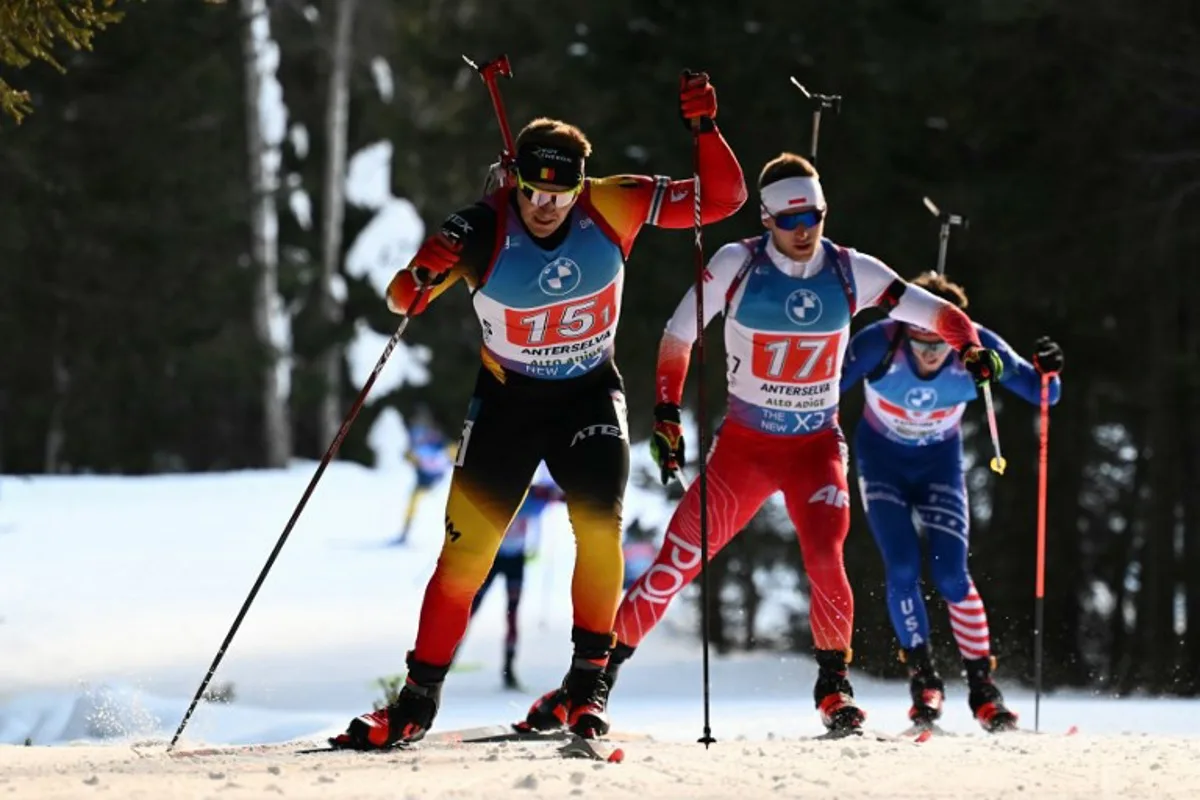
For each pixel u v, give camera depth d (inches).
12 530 2628.0
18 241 3262.8
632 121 2123.5
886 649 2066.9
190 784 562.6
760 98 1990.7
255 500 3026.6
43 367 3774.6
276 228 5246.1
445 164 3009.4
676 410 775.1
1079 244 1984.5
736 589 2689.5
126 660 1750.7
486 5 2593.5
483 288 700.0
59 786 557.9
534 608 2338.8
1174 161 1980.8
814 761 665.0
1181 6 1980.8
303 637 1927.9
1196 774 641.0
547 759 657.6
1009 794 581.6
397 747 718.5
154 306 3740.2
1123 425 2571.4
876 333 1040.8
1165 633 2133.4
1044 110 2023.9
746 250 867.4
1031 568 2218.3
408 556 2559.1
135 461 4355.3
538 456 722.8
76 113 3452.3
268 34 5083.7
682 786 579.8
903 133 1994.3
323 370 4980.3
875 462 1073.5
